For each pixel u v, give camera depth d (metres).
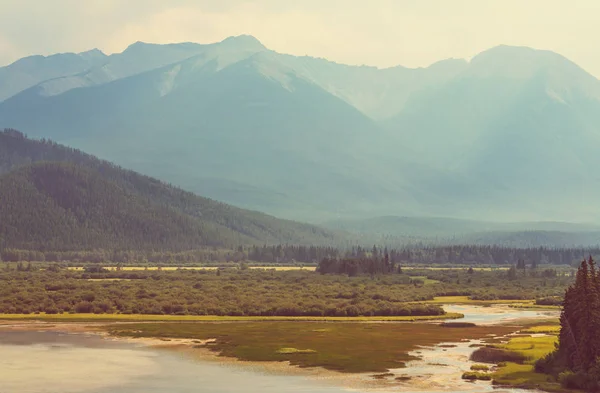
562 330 143.25
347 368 149.88
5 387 131.25
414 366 151.75
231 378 140.50
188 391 130.00
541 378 137.38
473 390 129.75
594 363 132.75
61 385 133.25
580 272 139.25
